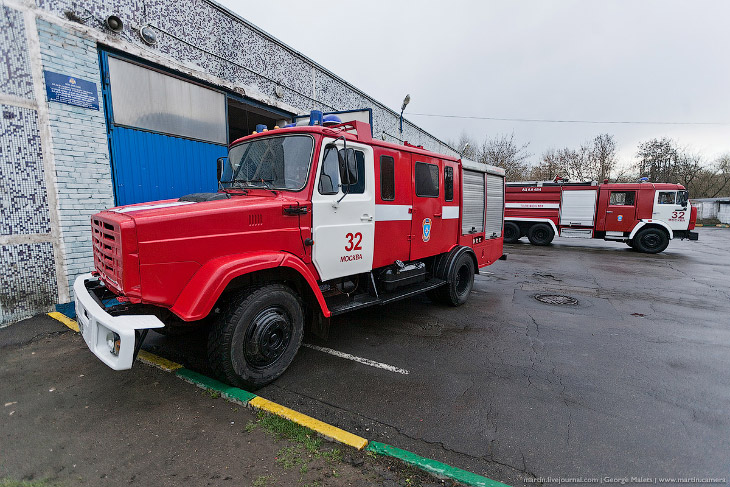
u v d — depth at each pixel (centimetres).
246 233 322
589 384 354
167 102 628
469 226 647
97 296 337
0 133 436
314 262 377
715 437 275
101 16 518
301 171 373
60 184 489
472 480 224
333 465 236
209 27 684
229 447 249
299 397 321
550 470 238
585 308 624
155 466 230
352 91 1202
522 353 427
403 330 496
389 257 470
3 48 432
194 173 685
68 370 347
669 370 388
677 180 3906
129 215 283
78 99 500
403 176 481
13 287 459
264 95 823
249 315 314
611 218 1489
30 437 254
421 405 312
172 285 287
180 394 312
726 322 556
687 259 1263
